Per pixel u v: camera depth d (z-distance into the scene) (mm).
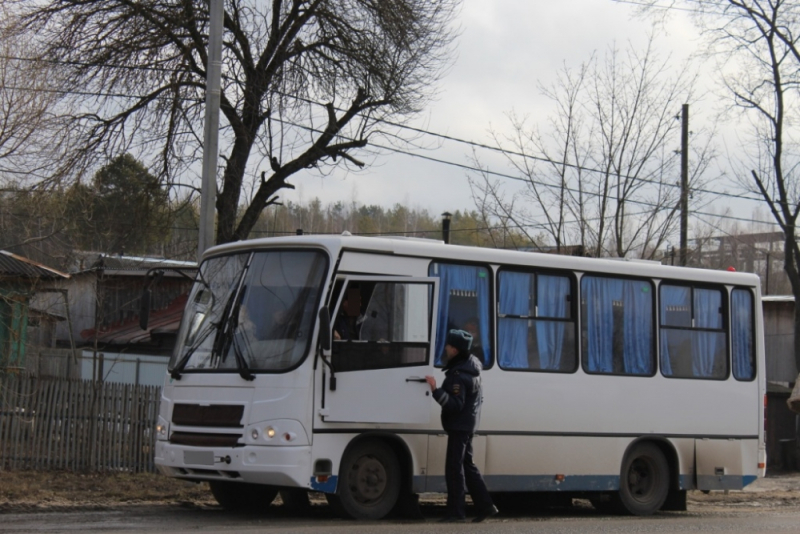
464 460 10602
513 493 14461
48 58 17172
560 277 12672
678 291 13906
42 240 18172
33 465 14406
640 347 13352
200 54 18328
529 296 12320
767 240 51062
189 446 10359
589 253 24703
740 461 14141
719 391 14062
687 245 26125
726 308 14375
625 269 13320
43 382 14578
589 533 9906
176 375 10773
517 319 12141
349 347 10297
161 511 11320
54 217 18062
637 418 13141
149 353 28766
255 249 11047
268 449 9875
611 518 12602
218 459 10102
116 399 14867
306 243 10602
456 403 10312
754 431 14383
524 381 12062
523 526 10398
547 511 13859
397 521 10586
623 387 13039
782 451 24234
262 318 10516
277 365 10102
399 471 10859
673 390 13562
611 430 12852
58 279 21000
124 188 18812
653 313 13562
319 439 10031
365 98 19484
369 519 10500
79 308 31031
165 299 32312
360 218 66750
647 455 13305
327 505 12734
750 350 14562
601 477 12734
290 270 10617
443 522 10484
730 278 14469
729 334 14328
